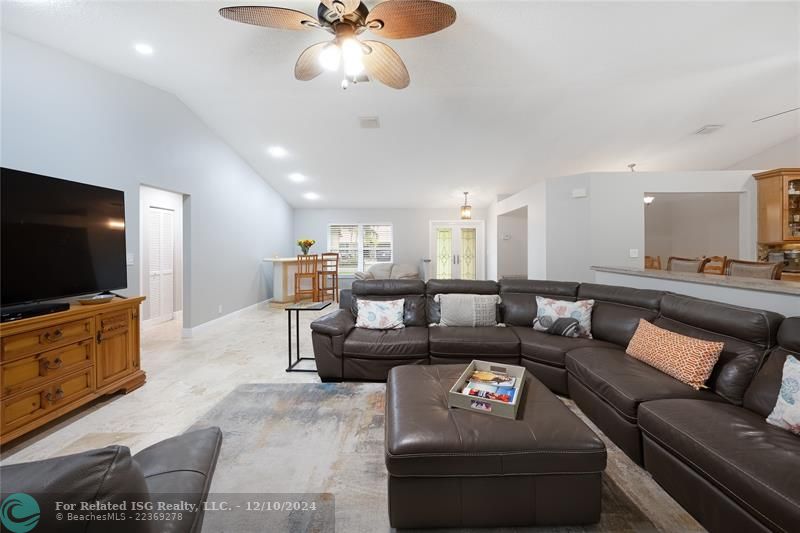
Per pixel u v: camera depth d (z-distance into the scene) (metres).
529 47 2.63
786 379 1.38
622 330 2.51
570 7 2.19
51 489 0.45
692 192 4.28
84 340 2.21
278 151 5.05
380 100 3.65
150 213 4.86
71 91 2.69
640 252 4.30
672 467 1.41
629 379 1.83
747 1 2.12
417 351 2.72
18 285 2.00
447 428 1.36
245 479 1.59
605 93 3.45
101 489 0.50
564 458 1.28
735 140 4.61
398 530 1.31
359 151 4.97
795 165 4.53
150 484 0.89
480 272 7.98
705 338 1.93
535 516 1.31
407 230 8.05
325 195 7.10
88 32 2.38
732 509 1.14
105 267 2.57
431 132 4.36
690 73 3.07
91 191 2.47
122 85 3.13
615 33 2.45
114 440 1.92
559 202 4.58
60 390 2.04
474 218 8.00
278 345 3.84
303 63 2.33
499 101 3.63
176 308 5.41
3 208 1.93
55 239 2.21
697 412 1.45
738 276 2.72
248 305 5.75
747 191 4.21
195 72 3.05
